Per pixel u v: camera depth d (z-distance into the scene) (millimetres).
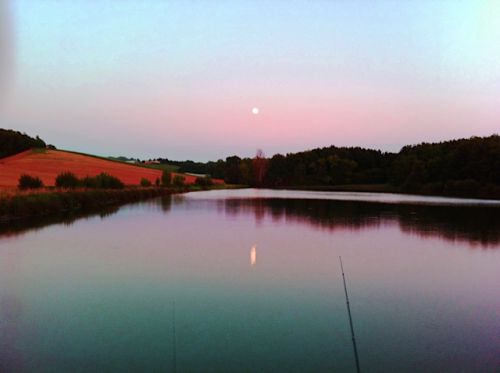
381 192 70312
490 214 25578
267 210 28156
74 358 4973
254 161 104125
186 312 6746
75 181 33312
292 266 10344
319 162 102938
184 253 11938
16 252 11797
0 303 7188
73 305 7062
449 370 4750
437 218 22984
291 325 6180
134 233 15969
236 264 10508
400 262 10938
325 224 19750
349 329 6035
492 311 6953
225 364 4844
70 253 11727
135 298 7484
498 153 58062
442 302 7445
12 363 4836
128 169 77938
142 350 5207
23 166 66375
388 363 4918
